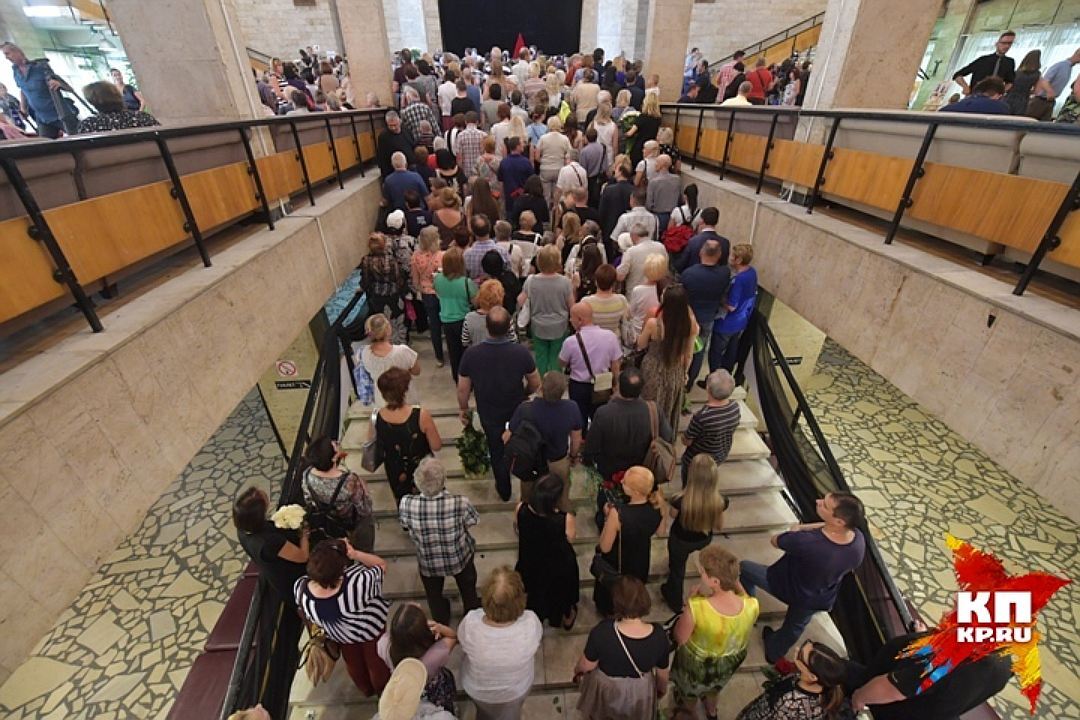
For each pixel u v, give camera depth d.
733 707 3.30
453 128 6.93
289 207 4.88
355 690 3.36
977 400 2.66
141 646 5.84
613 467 3.07
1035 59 5.17
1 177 2.04
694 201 5.04
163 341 2.54
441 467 2.68
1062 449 2.22
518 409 3.06
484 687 2.32
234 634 5.20
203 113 4.15
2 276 1.95
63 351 2.14
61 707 5.34
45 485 1.85
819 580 2.77
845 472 7.81
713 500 2.89
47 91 5.34
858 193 3.93
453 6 17.92
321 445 2.86
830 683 2.28
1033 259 2.46
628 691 2.18
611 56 17.58
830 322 3.95
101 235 2.47
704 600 2.47
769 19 16.23
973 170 2.92
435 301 4.84
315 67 12.42
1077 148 2.32
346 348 5.42
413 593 3.75
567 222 4.89
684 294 3.27
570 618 3.33
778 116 5.23
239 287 3.30
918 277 3.03
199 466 8.21
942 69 11.67
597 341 3.45
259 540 2.61
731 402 3.34
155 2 3.77
